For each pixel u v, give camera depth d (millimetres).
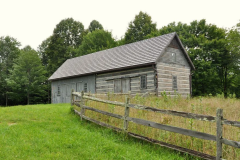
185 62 22688
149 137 6977
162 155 6129
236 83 33625
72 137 7387
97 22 61750
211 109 10203
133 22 47594
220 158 5035
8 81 38219
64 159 5562
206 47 31312
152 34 39844
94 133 7977
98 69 23234
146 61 18953
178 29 36219
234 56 31469
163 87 19188
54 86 30906
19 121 9953
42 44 64875
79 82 26125
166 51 20359
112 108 9047
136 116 8289
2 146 6320
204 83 31531
